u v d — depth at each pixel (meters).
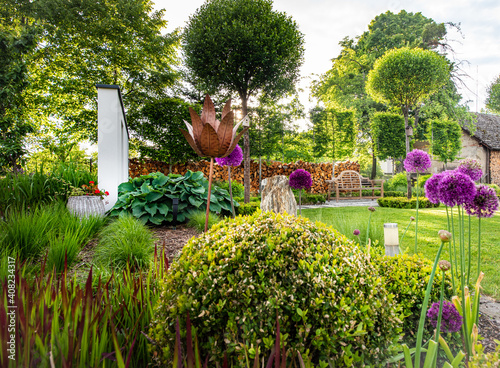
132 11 11.01
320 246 1.22
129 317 1.21
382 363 1.06
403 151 14.41
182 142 9.62
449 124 14.62
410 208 8.40
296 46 8.30
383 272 1.92
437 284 1.79
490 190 1.38
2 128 5.72
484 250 3.51
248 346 0.91
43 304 0.90
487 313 2.01
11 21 9.73
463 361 1.38
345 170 13.22
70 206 3.92
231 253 1.11
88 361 0.79
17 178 4.11
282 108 9.55
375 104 19.22
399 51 9.10
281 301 0.97
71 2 10.14
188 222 4.64
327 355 0.94
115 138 4.87
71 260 2.27
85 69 10.88
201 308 0.99
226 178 11.28
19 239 2.34
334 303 0.99
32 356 0.71
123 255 2.44
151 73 11.64
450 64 16.42
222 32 7.58
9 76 5.83
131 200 4.60
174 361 0.69
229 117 1.23
